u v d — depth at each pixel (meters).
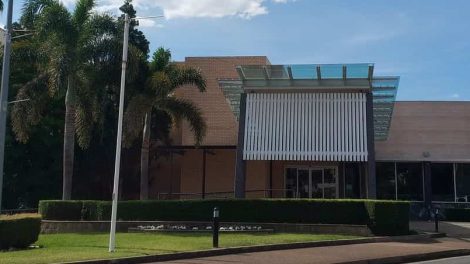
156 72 26.84
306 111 24.62
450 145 35.94
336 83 24.39
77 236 19.80
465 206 34.34
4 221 16.17
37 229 17.31
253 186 32.88
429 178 35.75
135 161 34.72
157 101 27.22
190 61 35.25
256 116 24.86
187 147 33.09
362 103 24.34
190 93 34.75
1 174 19.62
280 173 33.56
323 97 24.64
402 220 20.81
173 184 36.38
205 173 33.91
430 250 16.53
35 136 31.66
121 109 15.70
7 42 20.58
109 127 32.75
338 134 24.14
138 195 35.25
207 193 33.47
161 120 34.06
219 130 34.06
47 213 23.08
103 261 12.98
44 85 25.23
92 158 33.69
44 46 24.66
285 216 21.81
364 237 19.62
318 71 23.67
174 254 14.22
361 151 23.80
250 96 25.09
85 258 13.14
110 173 34.59
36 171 32.47
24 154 32.03
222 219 22.09
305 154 24.12
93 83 25.45
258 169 33.00
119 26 25.84
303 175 33.34
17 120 25.17
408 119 36.53
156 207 22.52
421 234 20.98
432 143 36.06
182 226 21.59
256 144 24.56
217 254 15.05
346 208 21.47
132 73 25.44
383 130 32.97
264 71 24.14
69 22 24.55
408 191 36.09
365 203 21.30
